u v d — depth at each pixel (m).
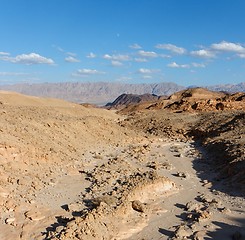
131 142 37.34
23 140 24.31
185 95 84.12
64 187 20.50
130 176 22.69
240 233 15.09
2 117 28.70
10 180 19.72
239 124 39.09
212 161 29.16
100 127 38.25
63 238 13.69
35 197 18.55
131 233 15.29
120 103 195.38
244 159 24.75
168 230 15.69
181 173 25.11
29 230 15.04
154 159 30.11
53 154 24.98
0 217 16.16
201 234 14.95
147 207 17.80
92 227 14.64
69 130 32.72
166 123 49.41
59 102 59.50
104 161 27.64
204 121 46.94
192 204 18.50
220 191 21.39
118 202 17.55
